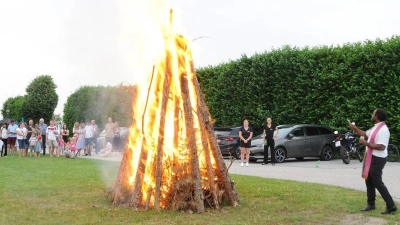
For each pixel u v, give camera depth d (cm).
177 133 872
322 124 2403
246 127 1966
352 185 1267
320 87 2384
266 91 2692
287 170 1752
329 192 1088
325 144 2328
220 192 891
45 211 844
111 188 1027
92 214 812
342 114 2294
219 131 2544
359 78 2234
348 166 1945
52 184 1232
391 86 2092
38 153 2634
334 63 2344
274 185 1216
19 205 907
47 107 5719
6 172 1581
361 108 2211
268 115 2644
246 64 2825
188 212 830
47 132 2648
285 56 2586
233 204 898
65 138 2925
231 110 2928
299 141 2242
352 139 2108
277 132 2052
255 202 950
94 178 1386
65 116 4550
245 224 732
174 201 845
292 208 887
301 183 1266
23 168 1762
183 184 847
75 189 1135
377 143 843
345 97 2298
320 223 759
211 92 3091
